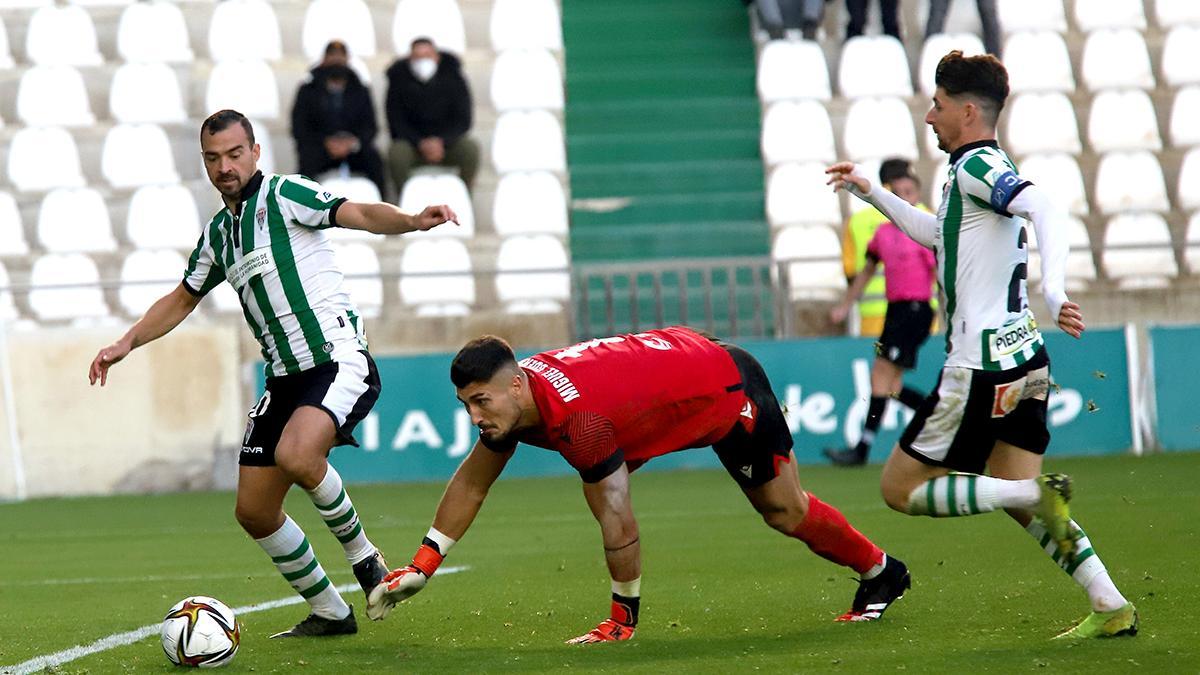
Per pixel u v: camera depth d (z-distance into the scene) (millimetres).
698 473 46438
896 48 60375
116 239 55156
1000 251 16312
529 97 60000
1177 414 46500
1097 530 27156
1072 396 46312
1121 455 45688
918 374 45812
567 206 57531
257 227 18031
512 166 57531
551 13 63156
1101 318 48188
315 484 17516
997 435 16656
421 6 62281
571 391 15969
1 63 60812
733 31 63969
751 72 62344
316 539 32031
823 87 60344
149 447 46281
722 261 47000
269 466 17703
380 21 63625
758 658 15469
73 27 61656
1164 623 16531
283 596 23125
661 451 16828
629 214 57500
